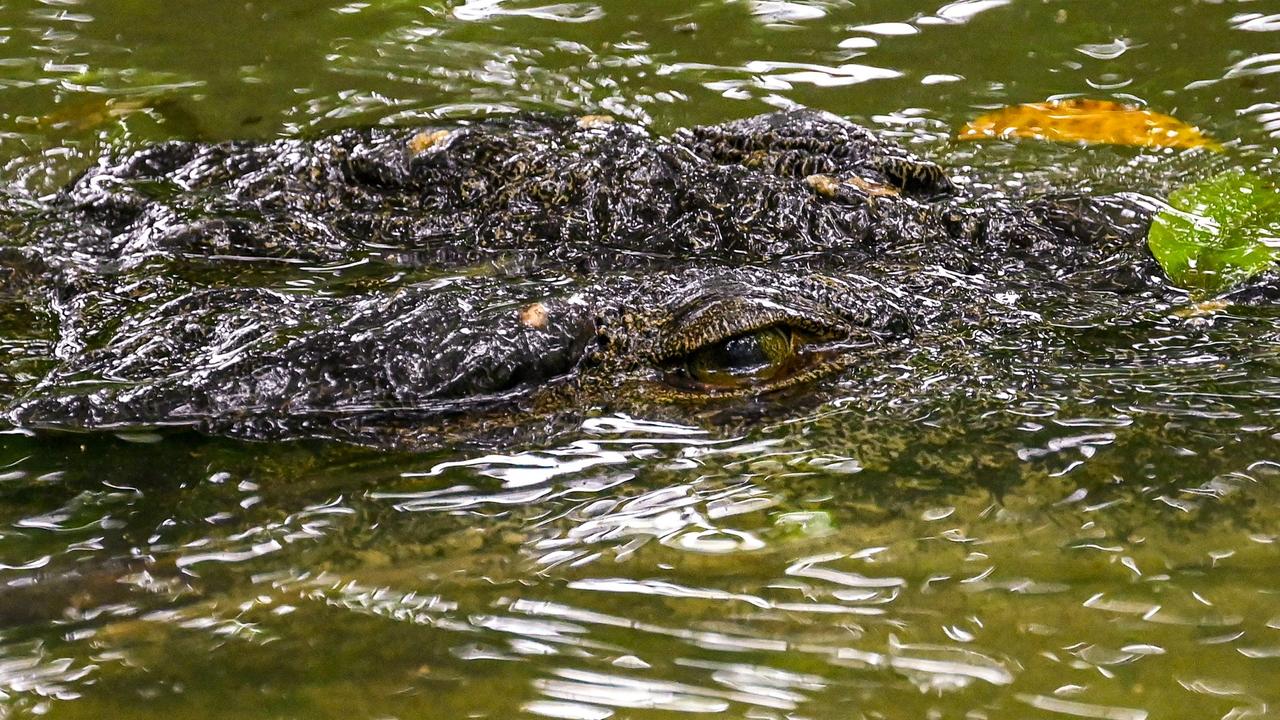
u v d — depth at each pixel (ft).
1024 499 19.51
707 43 46.09
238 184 29.66
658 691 17.06
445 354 21.70
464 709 16.83
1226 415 21.01
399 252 26.68
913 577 18.48
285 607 18.17
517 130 30.81
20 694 16.93
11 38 47.19
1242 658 17.11
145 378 21.63
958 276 25.64
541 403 21.72
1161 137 36.94
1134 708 16.56
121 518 19.49
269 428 21.06
